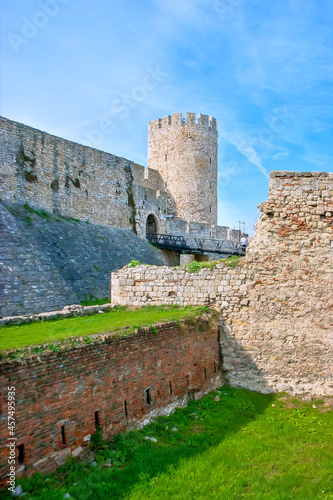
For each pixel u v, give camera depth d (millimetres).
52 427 5582
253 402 9375
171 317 9016
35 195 25547
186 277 11078
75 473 5539
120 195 35031
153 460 6211
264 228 10672
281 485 5910
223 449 6883
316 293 10219
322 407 9219
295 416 8656
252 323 10453
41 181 26141
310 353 10117
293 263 10391
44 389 5523
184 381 8719
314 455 6844
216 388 10055
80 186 30047
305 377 10078
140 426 7184
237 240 47531
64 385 5812
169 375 8203
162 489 5531
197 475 5957
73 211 29078
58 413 5688
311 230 10398
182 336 8773
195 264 11148
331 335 10078
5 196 23422
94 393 6301
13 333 7277
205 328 9789
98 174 32312
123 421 6812
